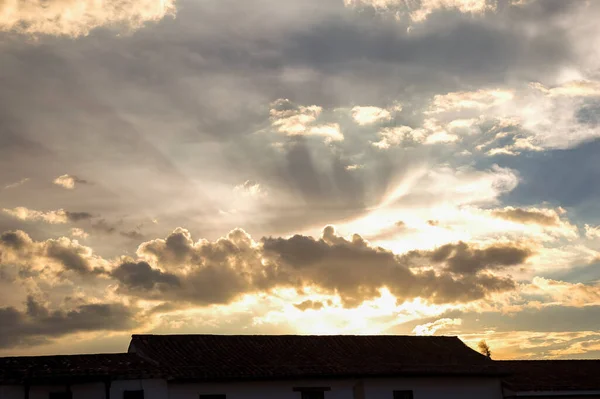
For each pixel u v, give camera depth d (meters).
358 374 32.53
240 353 32.75
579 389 36.31
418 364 34.72
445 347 38.25
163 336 32.72
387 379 33.75
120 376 27.81
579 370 39.25
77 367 28.02
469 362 36.44
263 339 34.94
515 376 37.47
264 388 31.12
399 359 35.16
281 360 32.62
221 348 33.00
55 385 27.06
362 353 35.25
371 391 33.25
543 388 35.97
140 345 31.61
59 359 28.92
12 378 26.28
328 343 35.91
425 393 34.50
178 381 29.20
